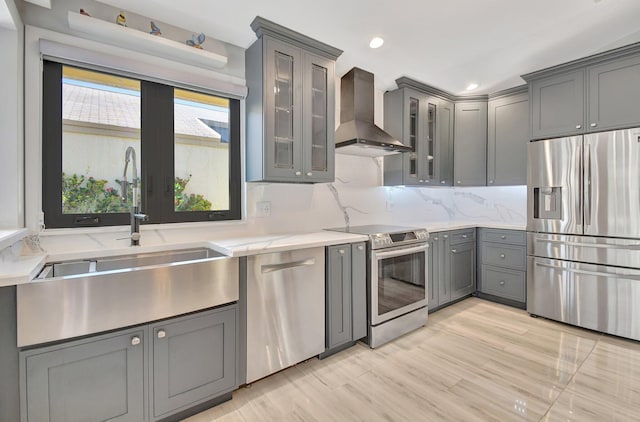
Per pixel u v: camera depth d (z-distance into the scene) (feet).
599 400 5.56
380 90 10.96
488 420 5.10
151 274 4.72
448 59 8.77
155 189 6.64
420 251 8.98
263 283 6.10
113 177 6.27
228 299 5.55
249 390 6.04
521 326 8.95
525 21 6.86
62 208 5.74
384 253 7.97
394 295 8.27
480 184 11.73
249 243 6.46
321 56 7.89
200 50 6.77
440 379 6.31
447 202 13.42
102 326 4.34
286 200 8.66
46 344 4.04
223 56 7.24
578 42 7.81
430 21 6.86
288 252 6.43
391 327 8.12
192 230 7.04
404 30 7.24
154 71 6.33
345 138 8.63
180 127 7.04
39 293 3.92
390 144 8.74
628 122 7.91
